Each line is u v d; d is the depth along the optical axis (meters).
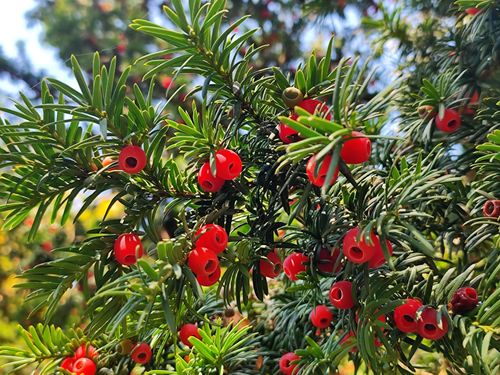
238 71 0.17
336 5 0.45
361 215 0.16
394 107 0.28
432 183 0.14
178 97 0.55
